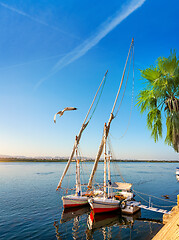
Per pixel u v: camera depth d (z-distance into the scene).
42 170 129.38
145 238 17.19
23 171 118.62
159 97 14.62
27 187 53.47
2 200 36.41
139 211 26.58
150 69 15.16
